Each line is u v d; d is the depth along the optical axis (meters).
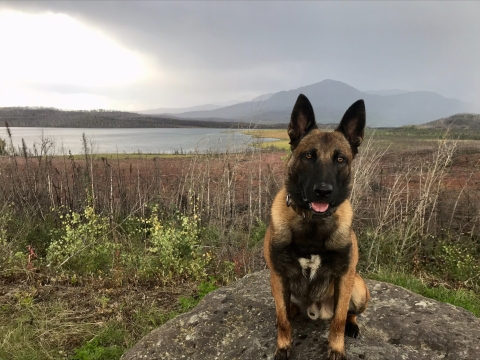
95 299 1.22
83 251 1.50
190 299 1.23
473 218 1.71
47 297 1.23
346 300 0.68
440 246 1.57
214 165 2.16
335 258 0.68
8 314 1.11
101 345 1.00
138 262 1.48
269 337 0.75
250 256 1.52
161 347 0.77
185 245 1.53
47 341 1.00
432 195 1.74
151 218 1.69
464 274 1.42
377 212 1.74
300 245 0.69
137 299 1.24
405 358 0.65
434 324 0.77
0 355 0.92
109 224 1.68
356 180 1.69
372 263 1.51
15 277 1.34
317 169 0.70
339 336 0.66
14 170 2.23
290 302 0.79
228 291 0.98
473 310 1.15
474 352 0.66
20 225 1.72
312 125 0.80
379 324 0.79
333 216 0.69
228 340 0.77
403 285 1.31
